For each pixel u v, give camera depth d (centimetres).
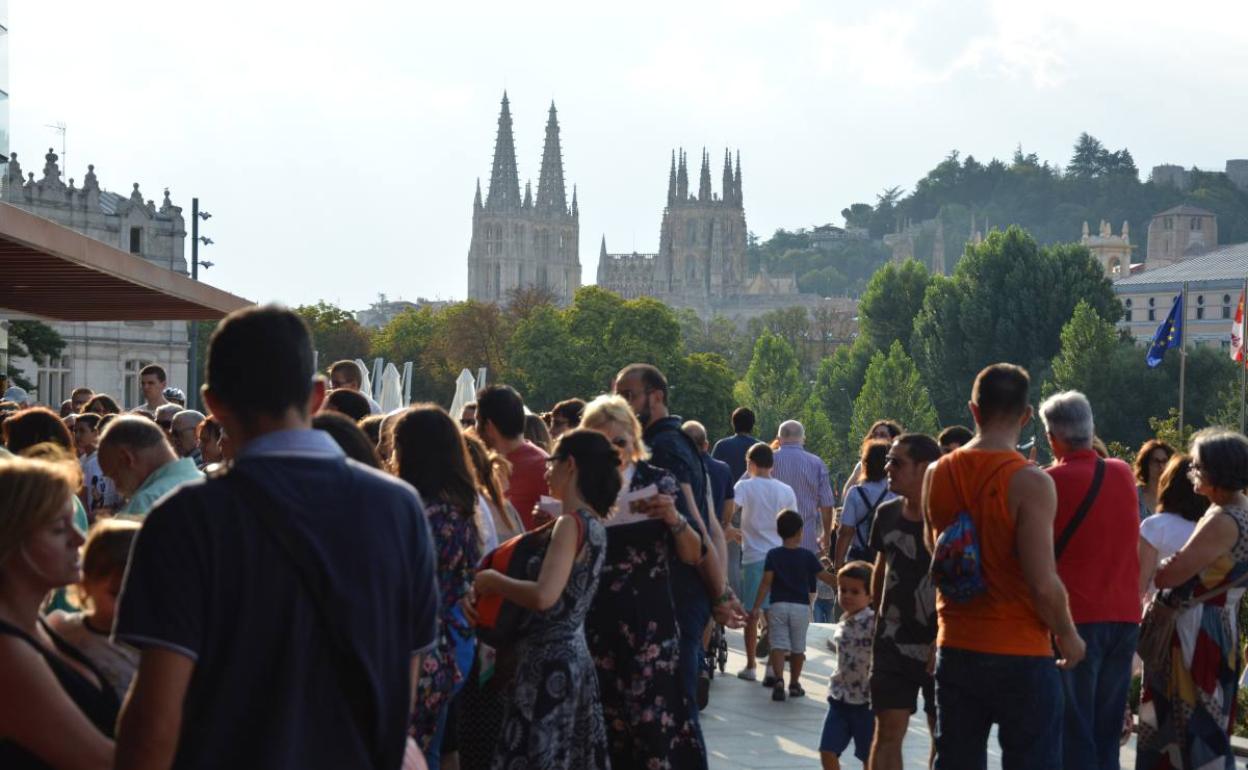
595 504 945
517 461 1215
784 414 16675
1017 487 974
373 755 526
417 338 16975
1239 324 7569
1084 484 1127
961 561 977
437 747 990
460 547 923
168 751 491
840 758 1538
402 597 532
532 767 914
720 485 1546
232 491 508
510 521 1100
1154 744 1212
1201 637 1187
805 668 2197
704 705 1461
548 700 920
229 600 500
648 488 1023
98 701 594
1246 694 1739
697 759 1022
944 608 1012
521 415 1219
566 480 946
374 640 518
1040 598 962
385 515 529
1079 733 1123
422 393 16400
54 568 584
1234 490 1169
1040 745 985
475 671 1024
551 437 1680
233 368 526
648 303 15088
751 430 2280
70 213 10056
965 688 998
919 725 1788
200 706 499
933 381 14400
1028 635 984
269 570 503
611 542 1016
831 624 2773
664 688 1012
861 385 16512
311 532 510
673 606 1062
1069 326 12812
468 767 1028
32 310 3603
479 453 1090
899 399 14075
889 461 1195
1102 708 1148
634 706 1006
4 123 3738
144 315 3794
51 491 579
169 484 1050
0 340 3856
